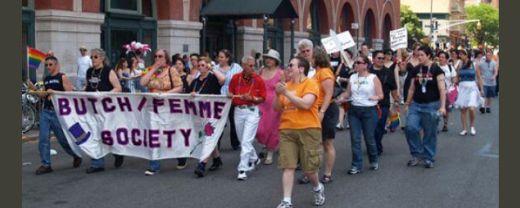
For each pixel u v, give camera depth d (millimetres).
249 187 9047
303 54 9805
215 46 27484
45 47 18531
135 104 10023
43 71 18109
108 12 20859
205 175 9906
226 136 14719
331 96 8664
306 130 7500
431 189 8969
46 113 10078
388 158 11531
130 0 22078
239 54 28906
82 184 9266
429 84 10367
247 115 9711
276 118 10562
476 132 15273
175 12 23484
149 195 8562
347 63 13344
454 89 14758
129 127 10086
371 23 47625
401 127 15977
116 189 8930
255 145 13109
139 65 17375
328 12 38094
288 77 8047
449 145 13125
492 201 8266
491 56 20062
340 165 10859
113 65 21312
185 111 9883
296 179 9562
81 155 10562
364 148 12703
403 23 74312
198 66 10945
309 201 8219
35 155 11945
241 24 28875
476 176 9859
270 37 31562
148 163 10898
